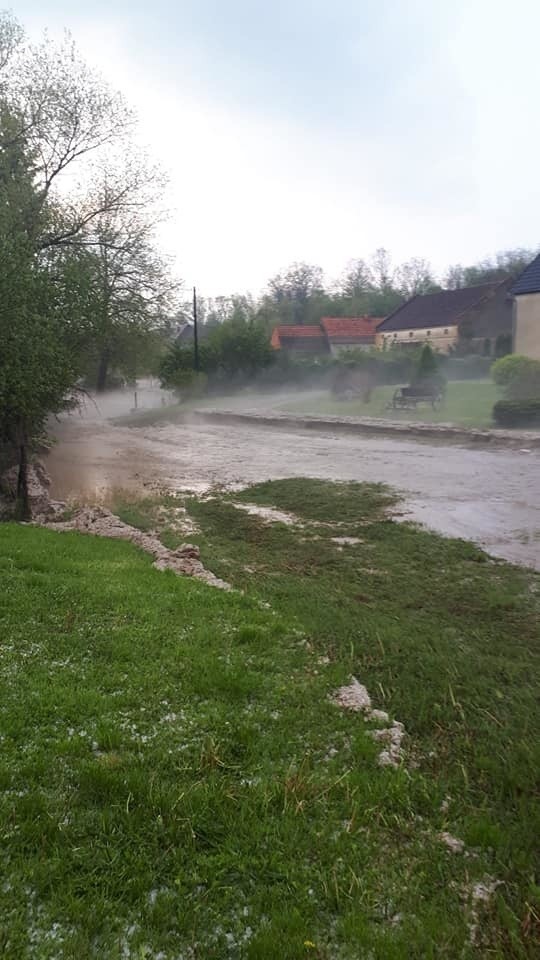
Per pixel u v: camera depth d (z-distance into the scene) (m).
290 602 6.98
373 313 83.25
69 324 13.63
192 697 4.34
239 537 10.61
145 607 6.04
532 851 3.14
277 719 4.14
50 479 17.27
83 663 4.80
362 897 2.69
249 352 42.31
